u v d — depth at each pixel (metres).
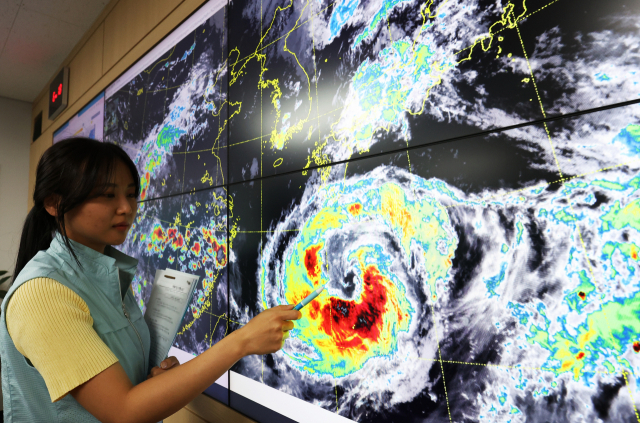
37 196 0.51
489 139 0.57
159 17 1.47
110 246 0.68
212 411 1.06
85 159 0.49
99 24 1.97
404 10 0.69
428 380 0.61
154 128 1.48
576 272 0.48
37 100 3.00
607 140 0.46
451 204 0.61
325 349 0.78
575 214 0.48
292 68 0.93
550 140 0.51
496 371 0.54
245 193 1.03
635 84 0.44
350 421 0.72
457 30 0.61
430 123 0.64
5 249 2.86
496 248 0.55
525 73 0.53
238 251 1.04
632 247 0.43
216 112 1.17
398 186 0.68
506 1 0.56
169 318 0.65
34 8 1.88
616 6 0.45
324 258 0.80
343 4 0.81
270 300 0.93
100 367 0.39
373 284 0.71
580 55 0.48
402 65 0.69
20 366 0.46
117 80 1.77
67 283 0.46
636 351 0.42
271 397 0.89
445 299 0.60
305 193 0.86
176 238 1.31
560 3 0.50
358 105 0.76
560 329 0.48
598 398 0.45
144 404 0.38
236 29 1.12
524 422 0.51
